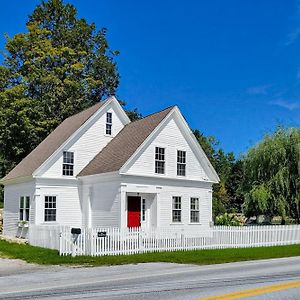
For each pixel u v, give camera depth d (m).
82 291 12.22
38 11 54.50
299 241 30.73
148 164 29.16
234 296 10.94
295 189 34.72
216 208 49.41
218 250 25.22
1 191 48.62
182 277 15.00
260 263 19.86
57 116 47.19
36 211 29.80
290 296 10.95
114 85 55.25
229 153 69.94
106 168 28.88
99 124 33.22
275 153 35.41
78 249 21.66
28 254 22.25
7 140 44.72
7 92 44.59
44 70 47.81
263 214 36.25
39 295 11.70
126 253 22.73
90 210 30.52
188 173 31.33
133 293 11.70
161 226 29.25
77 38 54.12
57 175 30.81
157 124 29.81
